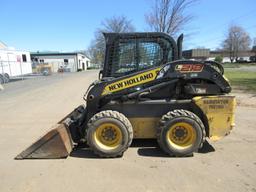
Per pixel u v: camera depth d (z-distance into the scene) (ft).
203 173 12.65
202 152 15.35
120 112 15.52
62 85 61.87
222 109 14.75
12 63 88.69
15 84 67.05
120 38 16.02
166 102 15.28
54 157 14.67
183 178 12.16
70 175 12.65
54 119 24.94
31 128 21.74
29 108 31.04
